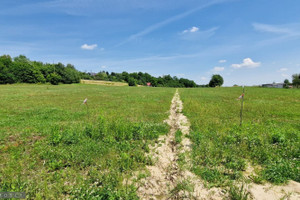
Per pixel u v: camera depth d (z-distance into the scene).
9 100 18.36
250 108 13.79
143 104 16.30
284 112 12.04
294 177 3.97
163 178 4.15
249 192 3.49
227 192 3.55
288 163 4.43
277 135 6.13
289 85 75.75
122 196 3.33
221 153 5.11
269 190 3.60
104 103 17.03
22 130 7.25
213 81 98.31
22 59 92.81
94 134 6.65
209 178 3.96
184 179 3.96
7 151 5.31
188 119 9.89
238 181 3.90
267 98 22.61
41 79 69.19
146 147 5.61
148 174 4.22
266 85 89.75
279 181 3.83
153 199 3.43
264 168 4.45
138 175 4.17
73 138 6.14
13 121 8.95
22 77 65.75
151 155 5.16
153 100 19.89
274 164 4.43
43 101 18.20
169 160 5.04
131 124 7.91
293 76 64.06
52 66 78.75
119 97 23.70
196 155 5.17
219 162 4.76
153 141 6.48
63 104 16.14
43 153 5.07
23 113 11.29
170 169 4.52
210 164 4.65
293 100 20.33
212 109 13.07
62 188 3.57
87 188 3.55
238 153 5.27
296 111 12.60
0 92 28.69
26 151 5.37
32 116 10.50
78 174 4.11
